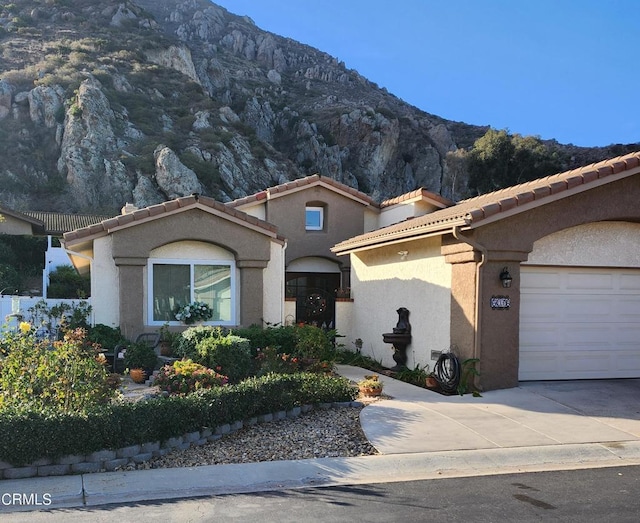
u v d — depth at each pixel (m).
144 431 6.52
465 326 10.29
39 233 38.44
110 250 13.02
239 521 4.91
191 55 89.38
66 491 5.59
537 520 4.96
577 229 10.96
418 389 10.63
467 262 10.30
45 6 84.62
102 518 4.97
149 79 67.81
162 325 13.18
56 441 6.06
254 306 13.84
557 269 10.95
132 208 19.31
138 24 87.44
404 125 87.25
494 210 9.62
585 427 7.95
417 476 6.21
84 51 70.56
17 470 5.98
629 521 4.96
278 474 6.14
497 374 10.12
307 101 95.69
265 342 12.06
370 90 118.06
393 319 13.73
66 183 50.44
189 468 6.34
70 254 13.32
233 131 62.91
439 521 4.93
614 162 10.34
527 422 8.16
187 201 13.16
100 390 7.27
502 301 10.12
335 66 125.19
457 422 8.12
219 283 13.88
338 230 21.28
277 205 20.67
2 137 53.47
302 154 75.88
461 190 55.00
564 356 10.97
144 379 10.50
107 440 6.32
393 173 81.31
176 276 13.58
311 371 11.48
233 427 7.67
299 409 8.62
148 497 5.54
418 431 7.67
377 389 9.93
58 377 6.96
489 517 5.03
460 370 10.12
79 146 51.84
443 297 11.27
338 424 8.11
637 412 8.77
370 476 6.18
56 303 14.22
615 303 11.32
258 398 8.02
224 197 52.44
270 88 99.12
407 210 20.00
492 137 49.03
